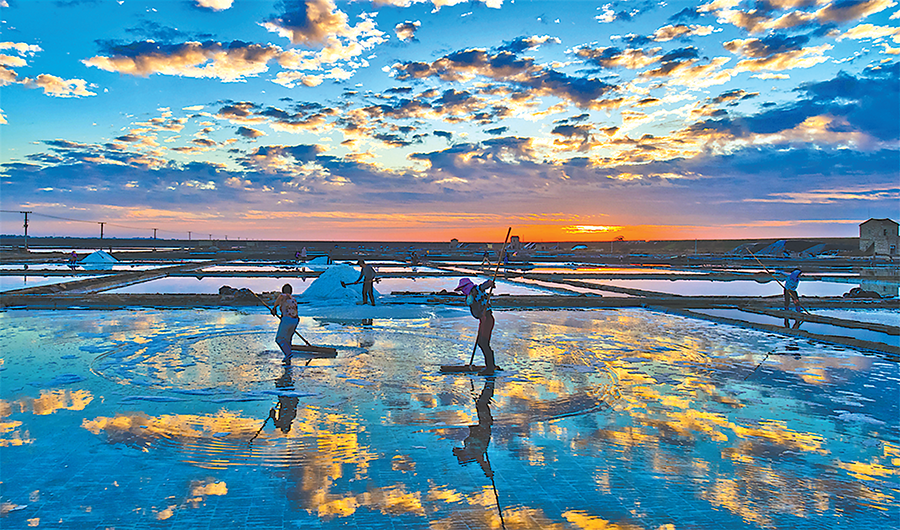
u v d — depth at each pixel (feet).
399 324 36.68
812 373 22.81
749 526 9.80
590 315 43.75
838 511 10.43
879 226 231.09
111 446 13.65
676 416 16.65
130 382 20.10
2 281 75.72
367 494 11.07
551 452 13.55
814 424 15.92
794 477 12.09
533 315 43.52
